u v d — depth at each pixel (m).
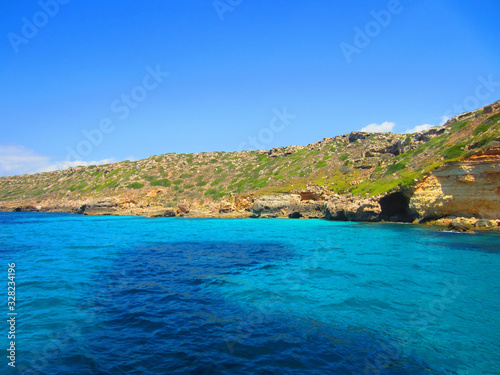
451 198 46.75
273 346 10.36
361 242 33.53
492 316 12.95
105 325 11.84
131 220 75.06
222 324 12.08
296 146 134.00
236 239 38.06
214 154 152.50
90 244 33.97
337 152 110.44
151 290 16.45
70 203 114.44
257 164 130.75
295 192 80.38
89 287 16.81
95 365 9.02
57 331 11.23
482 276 19.06
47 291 15.95
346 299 14.98
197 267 22.27
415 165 66.50
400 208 62.03
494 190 42.84
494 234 38.00
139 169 137.00
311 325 12.04
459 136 61.75
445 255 25.70
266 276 19.53
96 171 150.75
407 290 16.34
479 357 9.84
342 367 9.18
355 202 61.75
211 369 8.92
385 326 11.98
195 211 91.25
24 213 110.94
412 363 9.46
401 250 28.25
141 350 9.96
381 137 110.31
